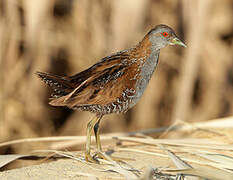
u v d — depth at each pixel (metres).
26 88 11.74
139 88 6.96
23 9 11.41
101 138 7.62
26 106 11.84
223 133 8.16
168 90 12.59
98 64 6.86
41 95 11.97
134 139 7.37
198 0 11.88
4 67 11.59
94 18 11.72
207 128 8.52
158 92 12.55
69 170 6.14
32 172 6.06
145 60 7.03
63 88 6.83
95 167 6.22
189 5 11.98
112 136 7.67
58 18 11.82
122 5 11.33
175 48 12.50
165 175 5.74
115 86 6.67
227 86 12.99
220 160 6.21
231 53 13.02
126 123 12.61
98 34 11.68
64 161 6.62
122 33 11.38
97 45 11.68
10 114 11.70
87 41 11.80
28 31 11.37
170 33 7.16
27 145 11.52
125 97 6.79
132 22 11.35
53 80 6.76
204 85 12.96
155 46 7.11
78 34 11.80
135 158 6.83
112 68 6.75
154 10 12.01
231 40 13.38
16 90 11.76
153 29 7.15
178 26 12.20
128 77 6.80
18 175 5.94
